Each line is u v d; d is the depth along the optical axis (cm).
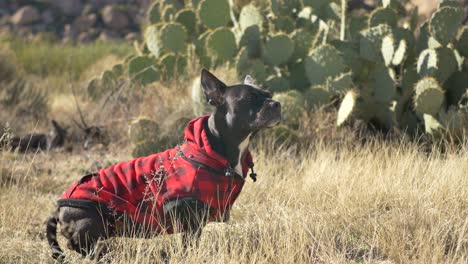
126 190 558
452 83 952
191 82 1079
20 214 700
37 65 1938
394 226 591
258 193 755
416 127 949
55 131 1122
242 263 542
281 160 873
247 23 1041
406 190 676
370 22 985
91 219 552
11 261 582
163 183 552
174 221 548
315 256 571
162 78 1140
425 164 755
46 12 3528
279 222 605
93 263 552
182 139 938
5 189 785
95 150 1088
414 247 562
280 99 951
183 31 1113
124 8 3500
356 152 855
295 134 930
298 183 763
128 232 565
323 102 964
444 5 941
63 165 1001
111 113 1159
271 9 1054
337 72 961
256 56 1018
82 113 1212
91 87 1264
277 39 995
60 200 560
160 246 582
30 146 1109
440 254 542
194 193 541
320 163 816
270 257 557
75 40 3347
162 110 1043
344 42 995
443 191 665
